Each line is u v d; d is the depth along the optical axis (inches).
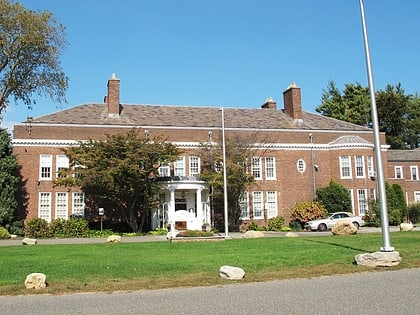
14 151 1557.6
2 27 1385.3
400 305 348.2
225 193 1258.6
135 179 1390.3
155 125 1717.5
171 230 1333.7
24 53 1451.8
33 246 956.0
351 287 435.5
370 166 1834.4
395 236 1018.1
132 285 471.5
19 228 1476.4
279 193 1790.1
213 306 362.6
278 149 1819.6
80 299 408.8
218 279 499.5
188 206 1638.8
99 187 1449.3
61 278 515.2
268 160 1808.6
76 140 1605.6
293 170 1825.8
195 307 360.8
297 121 1939.0
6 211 1433.3
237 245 893.2
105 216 1581.0
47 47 1466.5
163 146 1485.0
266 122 1907.0
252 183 1653.5
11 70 1457.9
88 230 1466.5
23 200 1541.6
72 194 1581.0
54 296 427.2
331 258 650.2
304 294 405.7
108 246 938.1
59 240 1247.5
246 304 367.6
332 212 1736.0
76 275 534.3
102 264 627.5
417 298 372.8
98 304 383.2
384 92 2989.7
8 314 351.9
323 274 527.5
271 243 916.0
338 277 506.0
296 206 1759.4
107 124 1663.4
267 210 1772.9
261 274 527.8
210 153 1635.1
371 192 1811.0
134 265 613.0
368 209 1743.4
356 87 3144.7
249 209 1756.9
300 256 679.7
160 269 573.9
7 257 735.1
